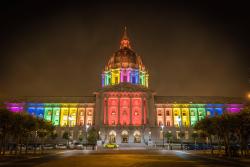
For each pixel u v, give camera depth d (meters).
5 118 43.62
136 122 116.62
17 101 123.81
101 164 29.53
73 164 29.69
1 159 36.78
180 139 102.62
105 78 139.25
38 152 55.56
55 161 33.69
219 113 123.31
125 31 157.88
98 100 118.69
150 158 38.69
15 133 49.03
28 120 50.59
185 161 33.97
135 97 119.19
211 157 41.31
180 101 125.88
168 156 43.41
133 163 30.67
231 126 45.31
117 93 119.19
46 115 122.62
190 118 122.25
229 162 32.91
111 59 143.00
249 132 43.03
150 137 106.88
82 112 122.88
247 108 42.91
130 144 95.75
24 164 30.12
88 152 56.34
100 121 114.38
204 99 128.12
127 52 141.75
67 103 123.12
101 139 101.00
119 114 116.56
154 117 117.19
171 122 121.44
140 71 139.62
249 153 49.03
